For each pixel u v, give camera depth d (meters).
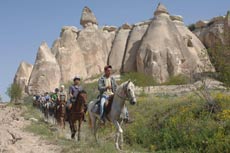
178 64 51.59
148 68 51.22
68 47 59.38
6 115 25.58
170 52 51.88
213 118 13.80
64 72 57.28
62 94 17.75
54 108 19.67
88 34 62.09
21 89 54.25
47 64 54.47
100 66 60.47
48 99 24.22
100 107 11.56
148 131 14.66
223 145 11.06
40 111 29.45
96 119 12.41
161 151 12.42
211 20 62.41
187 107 15.78
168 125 14.30
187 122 13.52
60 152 10.71
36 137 13.77
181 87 31.52
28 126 17.08
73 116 13.56
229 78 17.66
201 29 63.66
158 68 50.69
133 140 14.45
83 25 64.06
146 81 43.16
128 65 56.41
